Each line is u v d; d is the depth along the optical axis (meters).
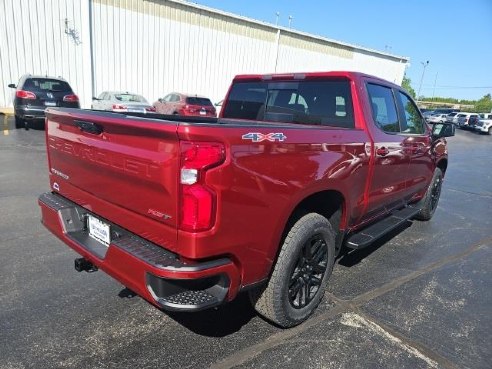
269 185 2.45
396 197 4.57
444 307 3.56
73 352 2.66
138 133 2.30
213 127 2.13
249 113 4.62
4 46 16.59
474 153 19.48
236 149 2.22
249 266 2.48
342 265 4.37
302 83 4.07
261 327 3.06
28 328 2.88
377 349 2.87
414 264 4.53
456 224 6.33
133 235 2.53
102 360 2.60
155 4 19.84
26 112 12.51
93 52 18.67
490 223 6.54
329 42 27.88
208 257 2.23
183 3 20.56
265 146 2.39
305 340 2.92
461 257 4.85
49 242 4.42
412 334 3.09
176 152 2.11
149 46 20.20
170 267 2.17
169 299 2.26
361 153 3.39
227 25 22.66
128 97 16.41
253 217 2.39
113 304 3.26
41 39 17.34
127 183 2.46
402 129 4.53
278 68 25.86
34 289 3.42
